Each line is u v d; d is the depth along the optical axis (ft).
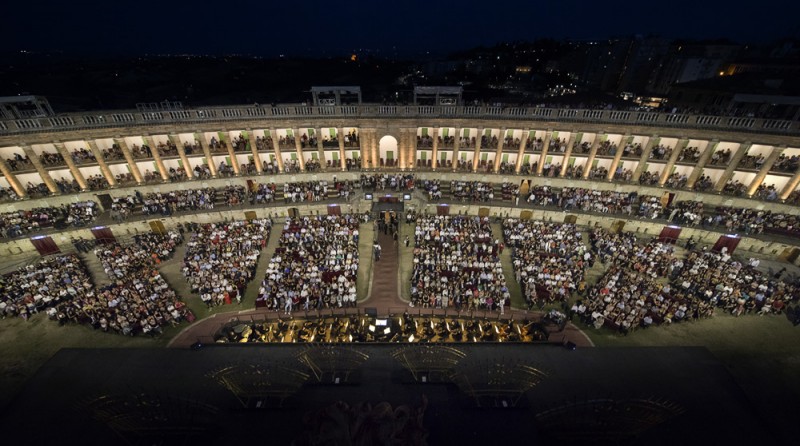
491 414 57.88
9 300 109.09
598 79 332.80
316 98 159.63
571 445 53.88
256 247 136.46
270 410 58.85
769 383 87.86
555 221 155.22
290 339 98.43
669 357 72.95
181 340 101.96
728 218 136.56
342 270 121.90
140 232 146.20
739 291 109.60
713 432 57.31
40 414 60.39
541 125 152.25
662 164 150.92
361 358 70.85
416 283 118.32
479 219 150.71
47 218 137.69
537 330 101.71
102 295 108.47
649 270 121.39
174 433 55.26
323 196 159.74
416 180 169.58
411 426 46.52
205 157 158.10
